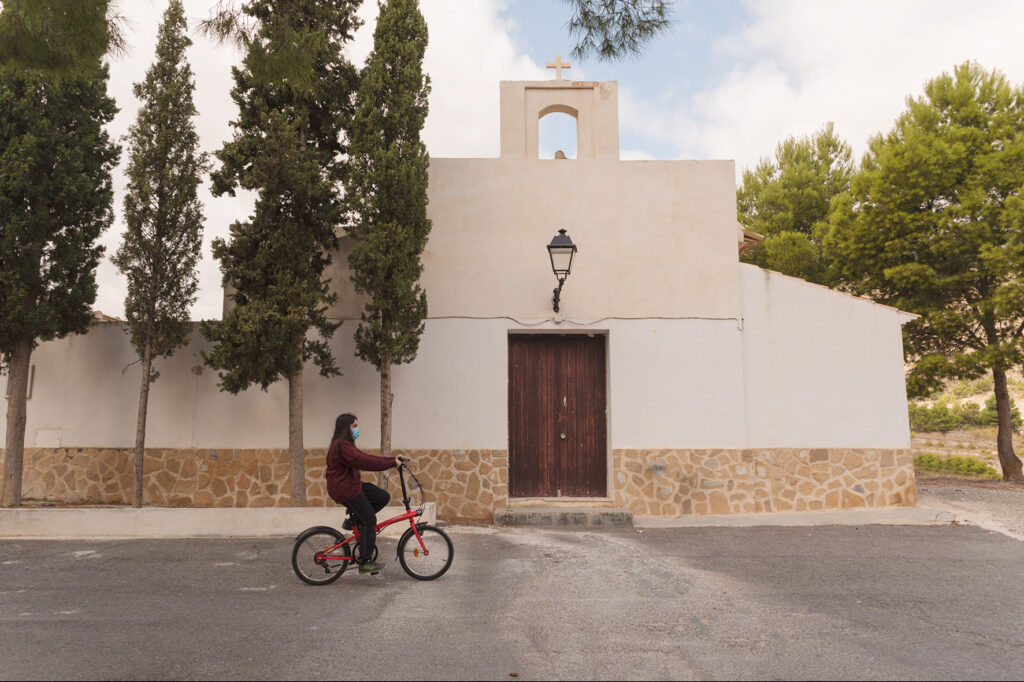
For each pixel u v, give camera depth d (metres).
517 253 10.35
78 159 9.04
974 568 6.75
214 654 4.27
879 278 15.40
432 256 10.30
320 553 6.00
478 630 4.79
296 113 9.05
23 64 6.23
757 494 9.97
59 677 3.89
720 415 10.09
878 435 10.15
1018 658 4.32
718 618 5.14
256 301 8.62
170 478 10.04
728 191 10.54
